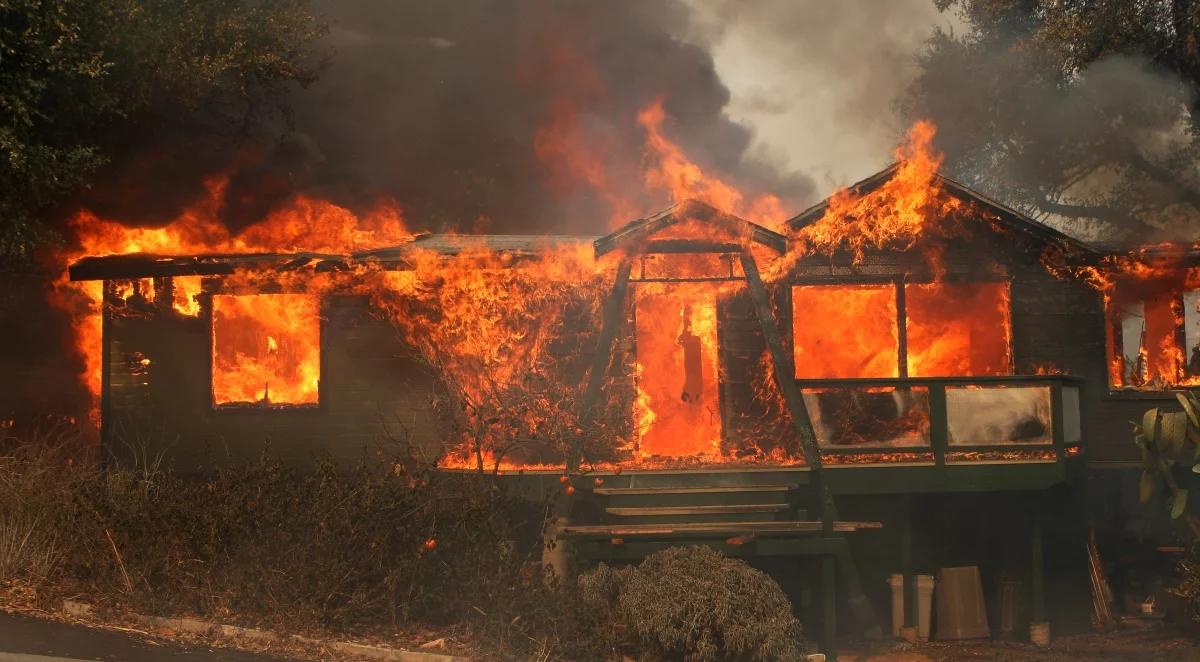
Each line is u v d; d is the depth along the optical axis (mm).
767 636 9297
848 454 13031
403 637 9102
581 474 12148
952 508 13883
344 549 9367
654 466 12836
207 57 18406
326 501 9688
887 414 13125
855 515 13492
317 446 14828
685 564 9852
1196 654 12039
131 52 15477
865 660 11781
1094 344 15578
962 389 13195
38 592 9078
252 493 10031
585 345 14789
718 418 14969
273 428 14898
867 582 13523
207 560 9508
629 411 14547
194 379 15039
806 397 13094
